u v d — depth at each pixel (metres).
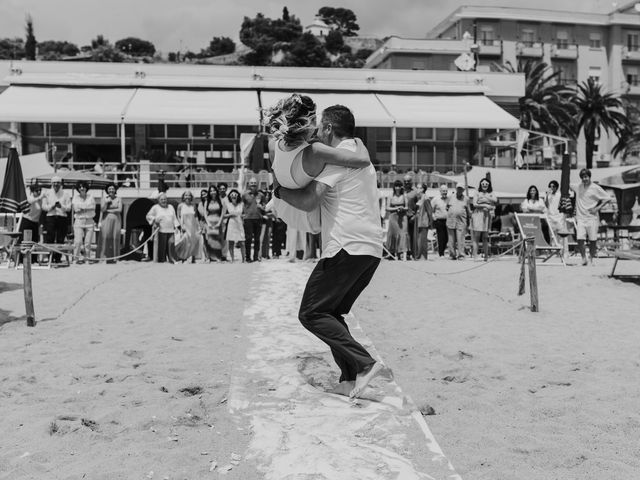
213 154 30.42
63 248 14.14
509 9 58.28
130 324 7.61
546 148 33.09
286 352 6.10
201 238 15.85
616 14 60.19
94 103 28.66
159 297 9.45
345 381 4.89
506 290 10.14
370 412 4.45
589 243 14.04
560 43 60.16
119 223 15.27
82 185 15.41
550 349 6.41
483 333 7.08
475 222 15.48
